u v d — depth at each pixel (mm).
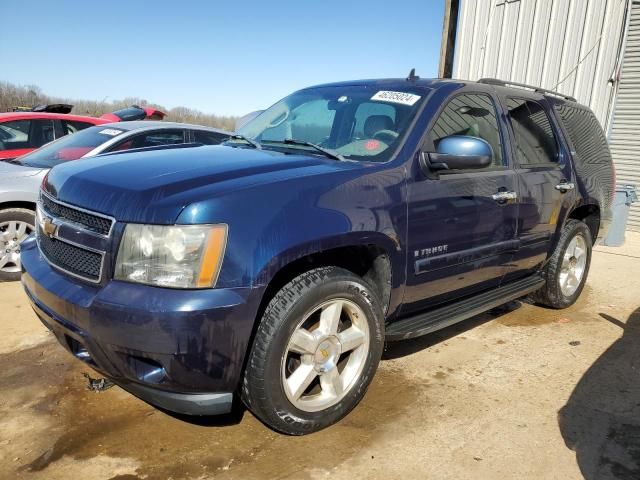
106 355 2359
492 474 2531
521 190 3883
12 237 5293
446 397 3244
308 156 3086
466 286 3650
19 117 7242
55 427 2801
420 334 3201
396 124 3311
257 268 2352
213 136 6895
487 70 10969
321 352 2721
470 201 3410
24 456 2555
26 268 2850
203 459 2572
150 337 2223
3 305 4566
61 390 3180
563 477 2531
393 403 3150
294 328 2543
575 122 4945
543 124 4457
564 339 4258
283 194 2529
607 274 6430
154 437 2738
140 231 2307
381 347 2986
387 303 3064
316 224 2553
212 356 2295
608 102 9297
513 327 4484
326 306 2703
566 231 4676
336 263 2975
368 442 2750
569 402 3236
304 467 2533
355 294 2783
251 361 2482
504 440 2809
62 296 2455
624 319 4793
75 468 2480
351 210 2715
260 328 2475
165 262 2271
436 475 2508
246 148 3344
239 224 2352
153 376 2326
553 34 9852
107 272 2371
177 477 2438
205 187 2443
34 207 5395
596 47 9312
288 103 4148
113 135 6121
